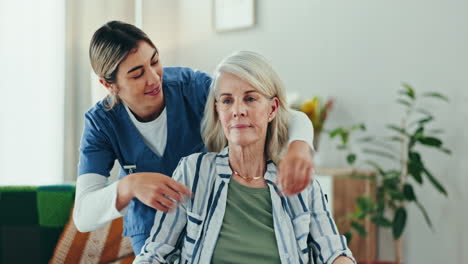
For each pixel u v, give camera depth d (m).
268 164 1.31
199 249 1.23
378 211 2.77
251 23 3.53
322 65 3.28
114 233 1.82
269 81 1.24
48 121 2.85
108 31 1.30
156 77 1.35
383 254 3.07
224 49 3.66
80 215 1.25
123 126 1.50
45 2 2.84
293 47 3.39
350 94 3.18
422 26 2.95
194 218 1.25
